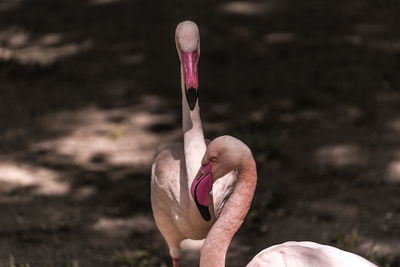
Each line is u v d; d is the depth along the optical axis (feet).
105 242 29.19
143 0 57.11
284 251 16.78
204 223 20.68
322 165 35.24
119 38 51.62
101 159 36.70
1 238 29.04
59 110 42.19
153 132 39.42
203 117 40.57
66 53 49.90
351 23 52.08
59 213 31.50
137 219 31.22
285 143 37.47
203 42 49.93
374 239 28.32
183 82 20.49
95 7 56.44
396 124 38.88
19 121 40.78
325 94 42.63
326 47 48.55
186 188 20.72
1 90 44.65
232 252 28.17
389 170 34.42
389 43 48.70
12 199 32.63
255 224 30.27
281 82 44.34
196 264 27.61
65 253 28.07
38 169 35.63
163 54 49.01
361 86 43.27
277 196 32.22
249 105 41.81
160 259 27.63
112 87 45.03
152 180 22.04
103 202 32.60
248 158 17.28
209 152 17.44
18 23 54.80
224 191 20.54
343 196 32.27
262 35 50.75
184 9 55.21
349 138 37.73
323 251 16.81
